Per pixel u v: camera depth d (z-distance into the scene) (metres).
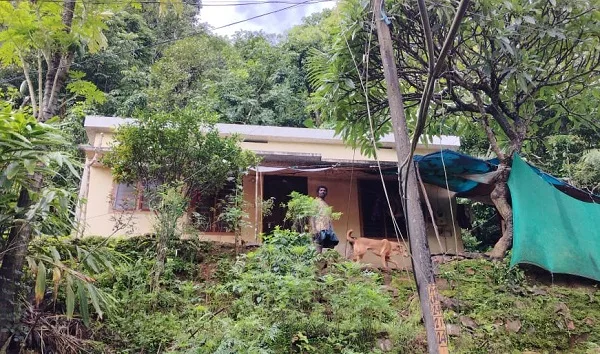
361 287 6.51
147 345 5.93
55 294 4.69
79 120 12.94
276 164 11.53
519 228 8.47
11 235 4.80
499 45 8.90
